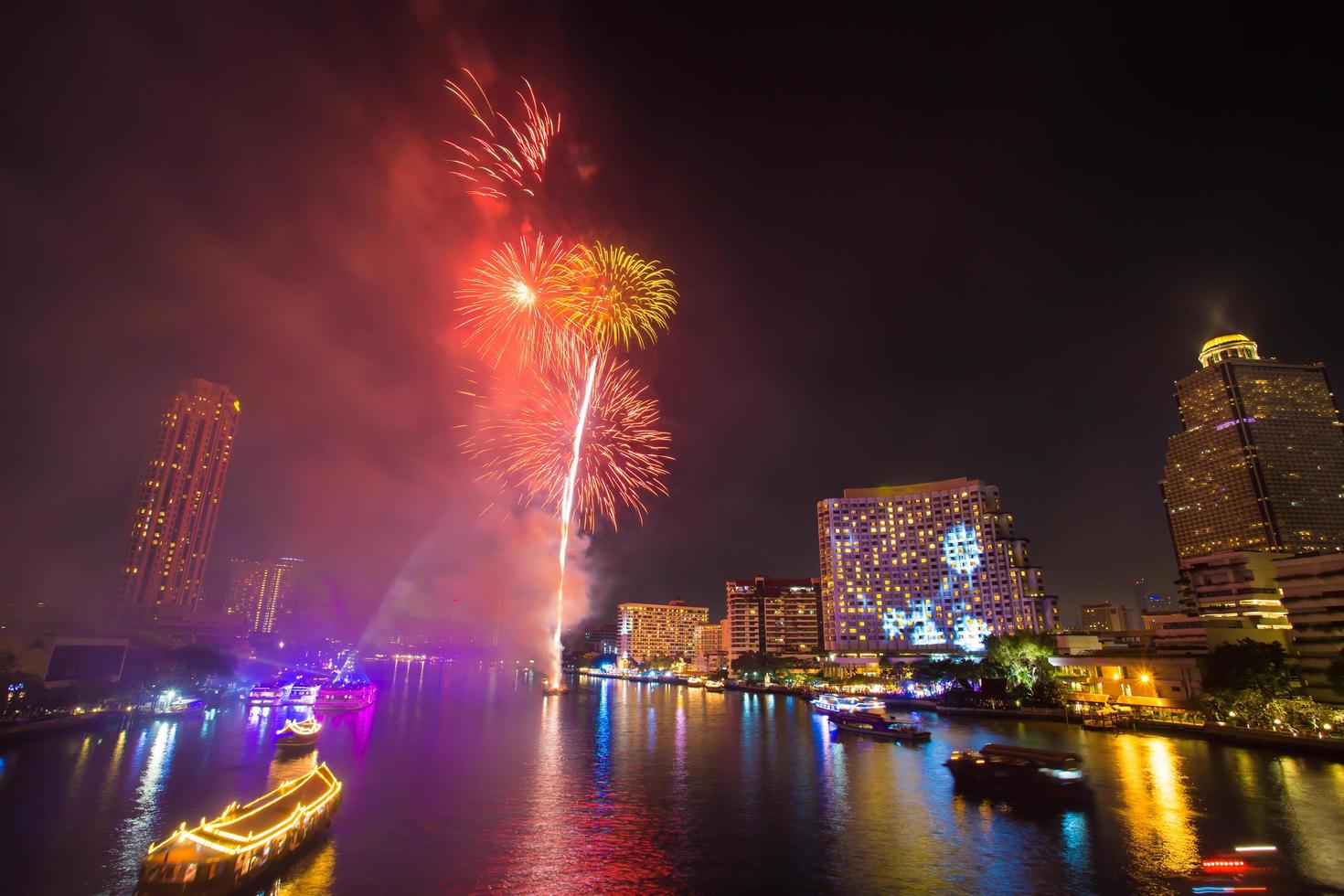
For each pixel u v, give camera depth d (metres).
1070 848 54.22
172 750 96.25
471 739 114.06
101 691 125.00
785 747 107.75
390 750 100.75
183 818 60.12
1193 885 46.47
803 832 58.59
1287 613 139.50
